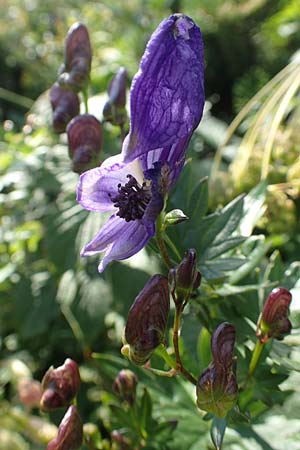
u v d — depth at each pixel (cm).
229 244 19
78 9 64
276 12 49
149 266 28
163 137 15
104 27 57
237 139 40
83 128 19
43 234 30
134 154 15
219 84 50
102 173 15
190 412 21
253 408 19
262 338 17
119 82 20
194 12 50
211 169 33
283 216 28
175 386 21
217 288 19
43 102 35
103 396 22
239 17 49
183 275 15
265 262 25
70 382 18
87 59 21
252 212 20
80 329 28
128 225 15
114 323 30
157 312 15
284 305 17
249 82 45
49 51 56
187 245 19
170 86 15
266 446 19
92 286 28
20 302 31
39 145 32
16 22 62
